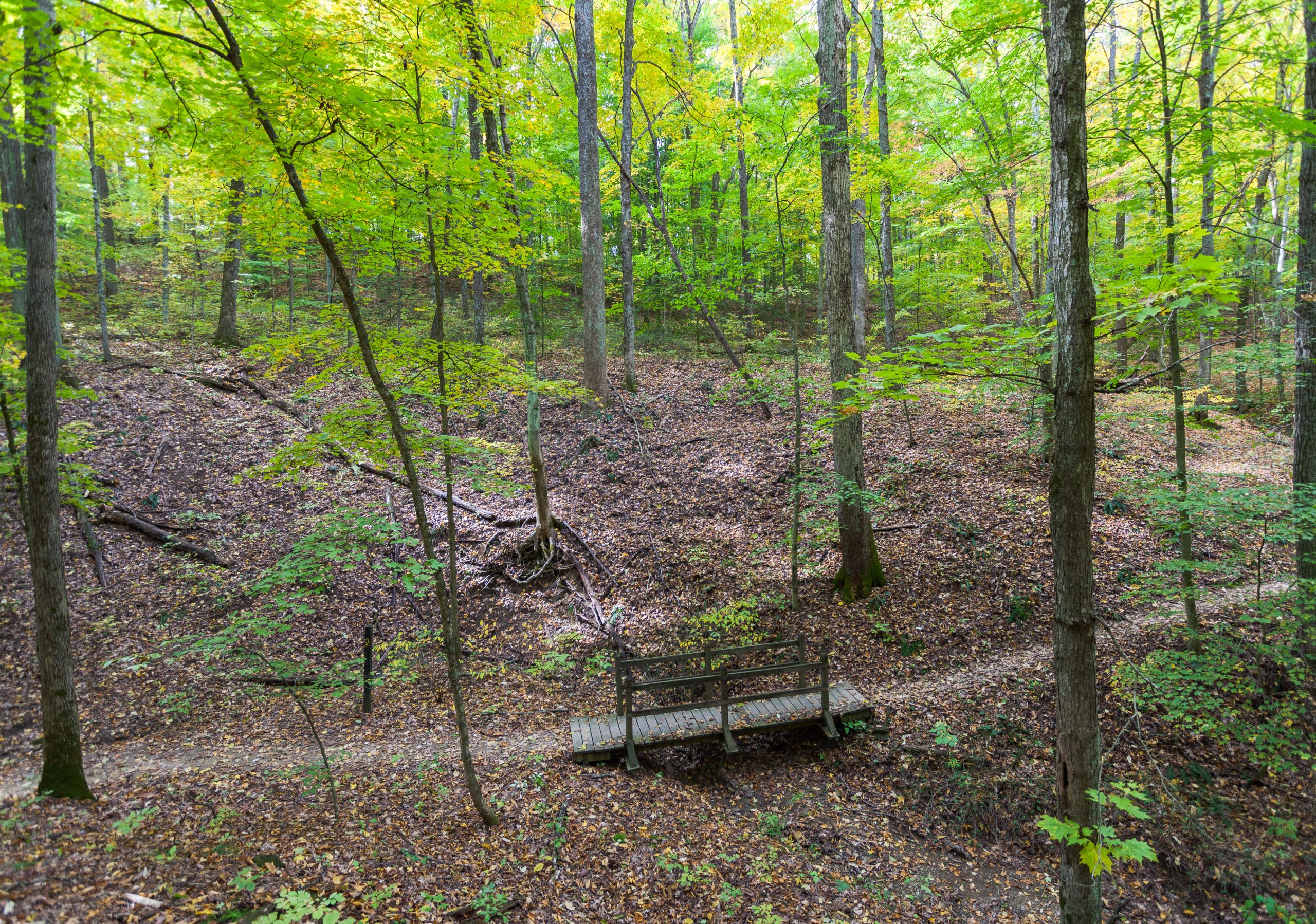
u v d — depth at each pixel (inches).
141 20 178.4
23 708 296.2
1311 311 271.9
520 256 262.2
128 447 506.3
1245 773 276.1
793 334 426.9
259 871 191.2
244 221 219.0
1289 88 439.8
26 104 194.4
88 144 365.7
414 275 816.9
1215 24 277.1
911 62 467.8
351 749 301.3
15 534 389.7
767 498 507.5
